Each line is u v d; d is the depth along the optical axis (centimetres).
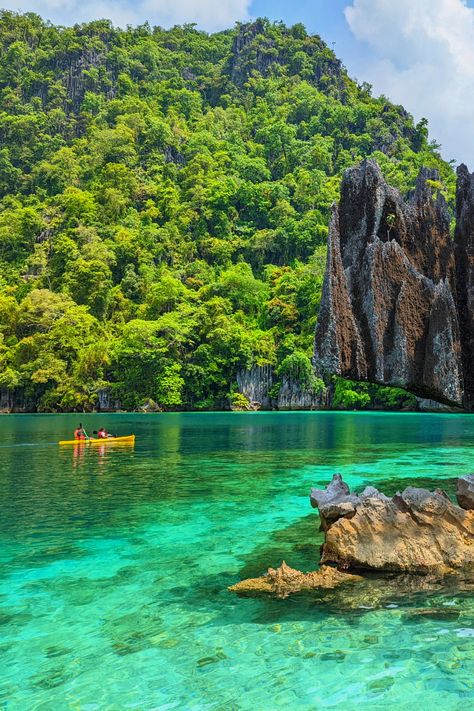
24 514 1490
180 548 1179
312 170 13812
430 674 646
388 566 988
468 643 717
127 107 15850
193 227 12469
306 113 16562
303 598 875
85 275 9956
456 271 1247
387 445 3228
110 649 724
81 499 1684
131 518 1442
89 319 9019
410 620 786
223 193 12419
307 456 2723
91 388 8481
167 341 8656
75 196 12094
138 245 11200
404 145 15150
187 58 19950
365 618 796
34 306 9112
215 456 2750
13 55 18212
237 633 761
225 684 636
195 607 856
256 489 1842
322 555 1055
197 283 10481
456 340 1170
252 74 18738
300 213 12700
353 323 1149
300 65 18675
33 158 15512
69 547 1189
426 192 1261
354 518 1041
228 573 1019
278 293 9812
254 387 8750
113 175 13050
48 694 620
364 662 675
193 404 8788
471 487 1126
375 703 592
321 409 8556
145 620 812
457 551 1001
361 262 1198
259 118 16550
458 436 3806
